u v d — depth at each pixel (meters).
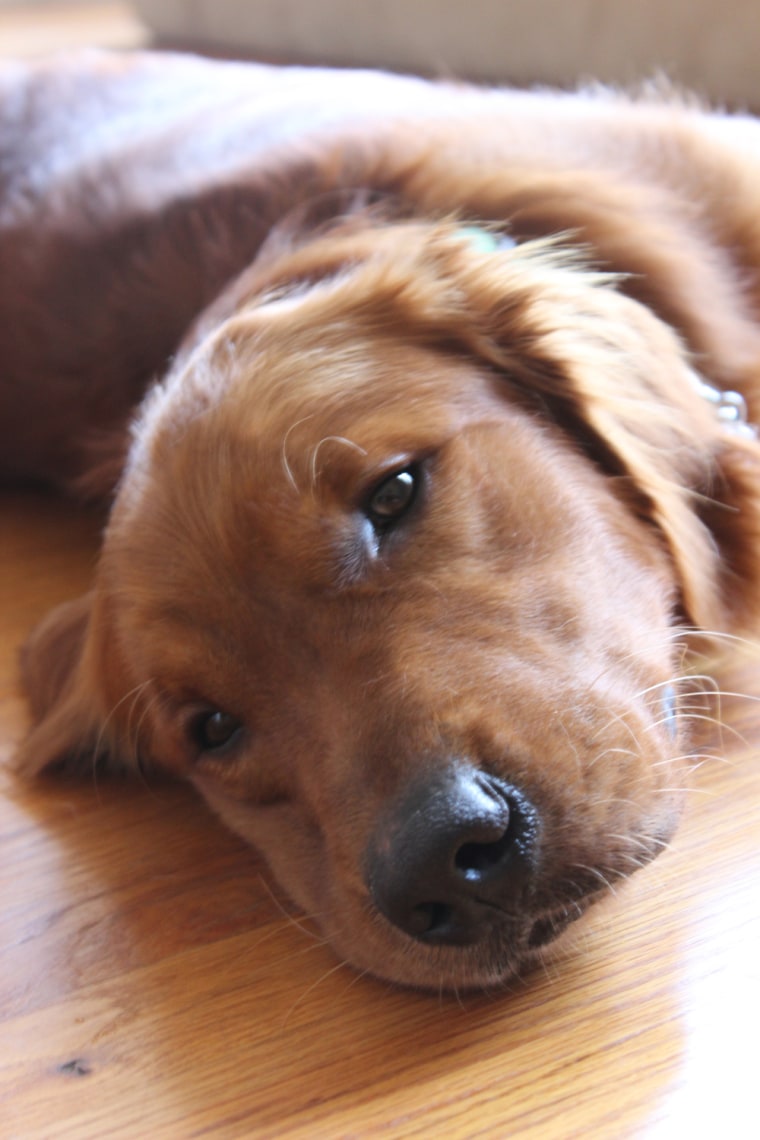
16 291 0.74
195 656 0.55
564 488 0.56
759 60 0.82
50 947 0.56
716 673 0.60
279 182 0.67
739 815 0.54
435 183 0.66
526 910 0.50
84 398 0.72
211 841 0.59
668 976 0.51
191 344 0.63
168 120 0.76
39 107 0.81
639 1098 0.48
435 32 1.06
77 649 0.65
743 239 0.67
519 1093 0.49
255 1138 0.49
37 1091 0.51
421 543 0.54
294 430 0.55
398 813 0.49
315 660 0.53
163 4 1.44
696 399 0.61
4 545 0.78
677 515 0.58
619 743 0.51
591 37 0.93
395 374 0.57
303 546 0.53
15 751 0.65
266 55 1.26
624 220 0.64
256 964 0.54
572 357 0.58
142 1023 0.53
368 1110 0.49
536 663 0.52
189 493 0.55
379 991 0.52
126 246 0.70
